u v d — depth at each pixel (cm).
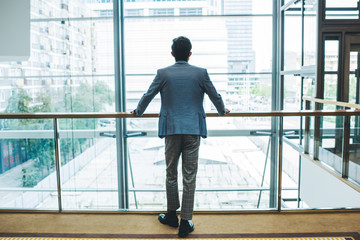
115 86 809
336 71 575
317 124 507
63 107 821
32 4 790
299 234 256
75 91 815
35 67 808
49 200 309
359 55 573
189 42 255
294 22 721
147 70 809
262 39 806
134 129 742
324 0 561
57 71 811
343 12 564
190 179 252
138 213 295
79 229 267
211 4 798
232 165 709
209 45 805
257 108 823
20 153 359
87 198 561
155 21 800
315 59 586
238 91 819
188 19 800
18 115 292
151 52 806
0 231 264
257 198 638
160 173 447
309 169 533
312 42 616
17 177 354
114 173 649
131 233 259
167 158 259
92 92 812
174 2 796
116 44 796
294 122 589
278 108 811
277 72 813
